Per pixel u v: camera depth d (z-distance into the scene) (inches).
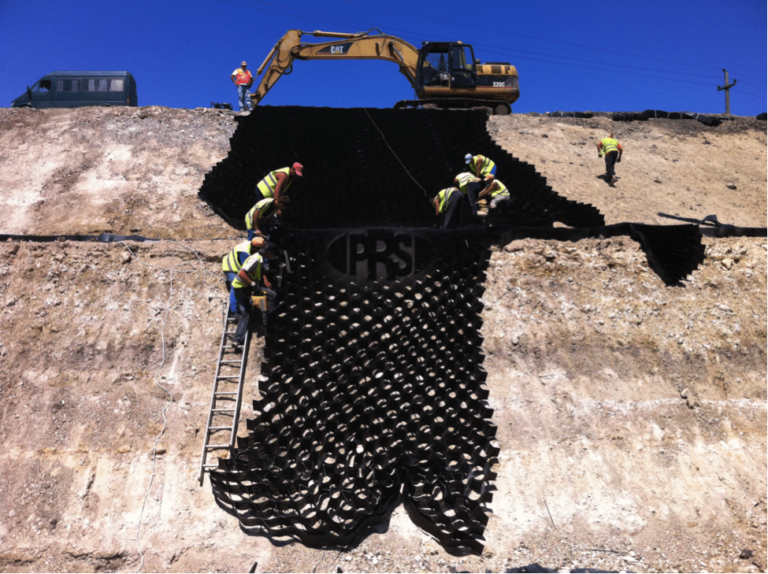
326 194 358.6
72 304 280.2
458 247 290.8
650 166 492.1
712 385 281.4
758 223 415.2
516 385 270.7
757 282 319.6
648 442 259.6
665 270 312.2
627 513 236.4
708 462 255.9
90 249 294.8
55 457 240.7
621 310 298.5
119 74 721.6
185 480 236.7
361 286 275.1
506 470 243.8
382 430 241.9
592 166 477.1
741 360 291.0
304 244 280.4
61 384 259.3
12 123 424.5
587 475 246.4
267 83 546.9
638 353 285.7
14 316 275.0
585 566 216.1
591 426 261.6
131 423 250.4
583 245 318.7
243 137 410.9
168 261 295.7
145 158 399.9
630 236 323.0
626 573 208.7
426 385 253.3
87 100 714.2
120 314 278.8
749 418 272.8
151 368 266.5
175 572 213.6
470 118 483.2
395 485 226.8
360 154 407.8
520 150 479.5
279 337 261.0
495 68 553.3
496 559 217.0
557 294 300.0
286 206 322.7
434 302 275.0
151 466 239.9
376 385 252.7
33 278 286.2
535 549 221.9
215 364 268.8
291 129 425.7
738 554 222.1
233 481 231.0
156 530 223.6
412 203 360.2
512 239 316.2
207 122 443.8
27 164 386.9
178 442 246.5
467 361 262.8
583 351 284.0
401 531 223.0
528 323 288.7
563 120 566.9
